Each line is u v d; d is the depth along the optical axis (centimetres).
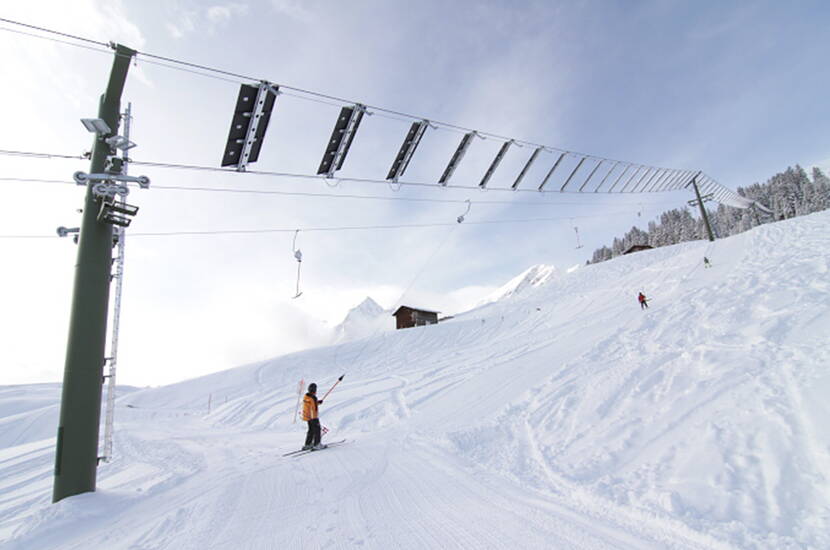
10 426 2550
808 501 303
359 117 676
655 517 342
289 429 1512
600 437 551
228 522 436
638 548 303
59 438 620
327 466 661
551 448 579
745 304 848
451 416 946
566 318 2669
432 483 512
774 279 965
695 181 2689
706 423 462
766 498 322
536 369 1159
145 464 913
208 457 910
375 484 530
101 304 688
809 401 405
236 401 2592
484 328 3528
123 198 704
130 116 782
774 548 270
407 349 3372
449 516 396
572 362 992
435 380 1705
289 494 523
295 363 3478
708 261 2161
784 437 376
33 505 688
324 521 414
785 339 584
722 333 729
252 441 1177
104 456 655
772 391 456
